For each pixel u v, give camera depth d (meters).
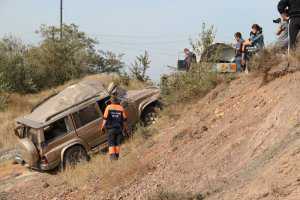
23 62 38.31
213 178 7.45
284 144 6.57
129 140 13.59
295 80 8.48
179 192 7.67
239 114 9.40
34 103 28.94
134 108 14.59
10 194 12.49
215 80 12.69
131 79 23.42
